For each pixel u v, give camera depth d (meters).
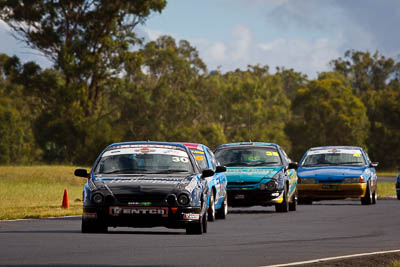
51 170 165.50
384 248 37.62
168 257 32.94
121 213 41.09
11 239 40.38
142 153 45.09
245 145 70.31
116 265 30.09
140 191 41.22
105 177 42.88
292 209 71.31
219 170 54.66
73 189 128.12
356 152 82.81
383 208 73.94
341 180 78.12
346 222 56.19
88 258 32.12
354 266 30.00
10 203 84.25
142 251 35.06
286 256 33.84
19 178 155.38
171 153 45.38
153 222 41.19
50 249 35.44
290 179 69.88
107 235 42.44
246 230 48.44
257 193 65.81
